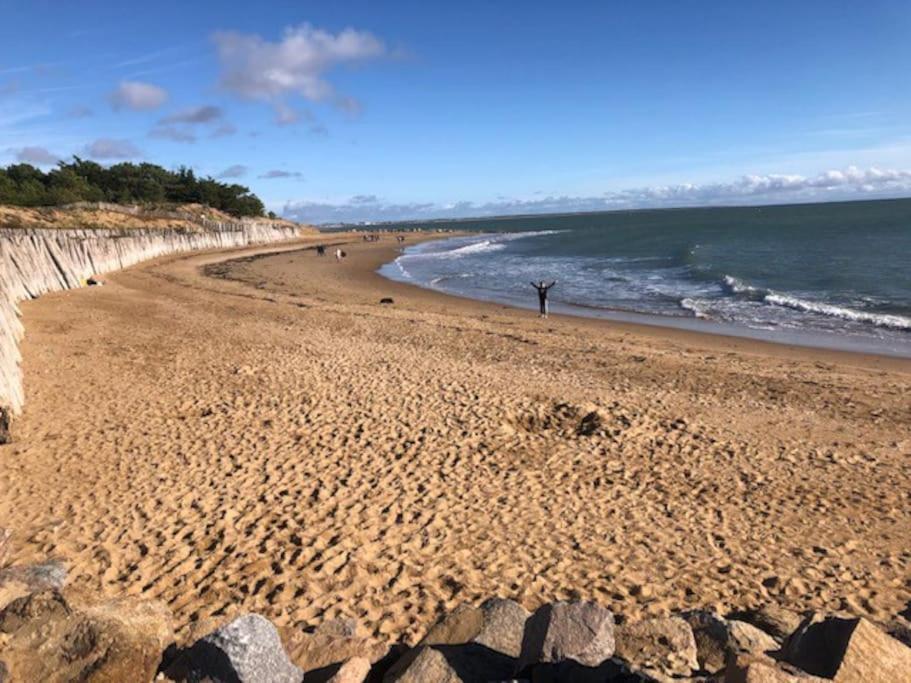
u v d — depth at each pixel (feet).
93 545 19.62
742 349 54.60
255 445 28.30
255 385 37.86
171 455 26.96
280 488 24.03
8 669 9.34
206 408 33.32
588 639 10.81
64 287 80.69
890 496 23.66
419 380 39.68
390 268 152.46
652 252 168.35
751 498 23.57
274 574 18.16
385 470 25.82
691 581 17.90
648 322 69.36
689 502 23.25
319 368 42.52
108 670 9.57
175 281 105.09
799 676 8.62
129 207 236.63
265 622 10.40
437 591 17.31
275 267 151.33
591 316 74.13
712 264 123.75
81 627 10.09
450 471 25.77
